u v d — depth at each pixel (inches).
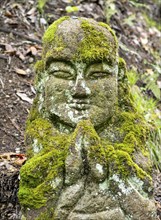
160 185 93.7
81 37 77.7
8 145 93.7
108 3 127.3
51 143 77.3
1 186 84.7
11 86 102.9
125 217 75.5
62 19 80.0
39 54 109.4
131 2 134.3
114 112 79.2
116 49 79.4
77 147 75.7
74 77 77.5
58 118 77.7
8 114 98.6
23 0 119.9
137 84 111.3
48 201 75.2
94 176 75.4
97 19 121.0
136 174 76.0
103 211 75.1
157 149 98.4
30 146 78.5
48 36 79.3
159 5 159.0
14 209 83.5
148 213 75.5
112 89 78.0
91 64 77.4
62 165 75.7
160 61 125.3
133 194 75.5
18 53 108.0
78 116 77.1
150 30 137.9
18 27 113.2
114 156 76.2
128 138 78.2
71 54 77.1
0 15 114.2
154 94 109.4
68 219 74.6
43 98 80.0
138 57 119.2
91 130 76.2
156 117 103.4
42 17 116.6
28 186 76.2
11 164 89.1
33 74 106.3
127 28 128.1
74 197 74.9
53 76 78.1
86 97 77.1
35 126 79.0
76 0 126.6
